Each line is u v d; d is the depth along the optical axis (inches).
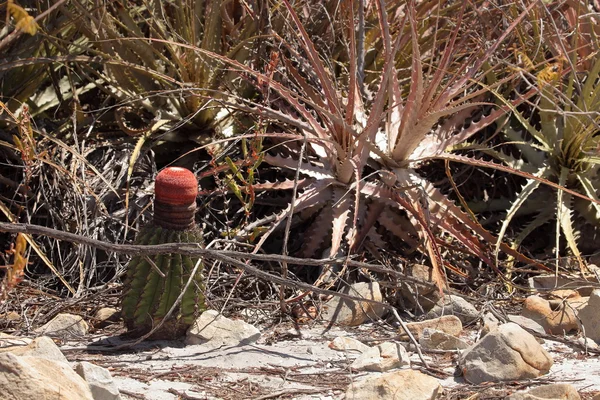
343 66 403.9
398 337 306.7
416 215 341.7
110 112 403.9
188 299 283.3
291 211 310.2
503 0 456.8
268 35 377.7
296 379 261.4
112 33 388.8
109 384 230.4
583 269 363.6
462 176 419.5
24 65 385.1
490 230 410.0
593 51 425.7
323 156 372.2
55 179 366.9
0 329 301.3
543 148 403.5
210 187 384.8
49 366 219.8
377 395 238.7
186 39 394.0
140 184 382.0
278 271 352.5
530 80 422.9
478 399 250.2
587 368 282.4
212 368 267.3
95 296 321.7
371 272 352.8
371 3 427.5
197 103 387.9
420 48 428.1
